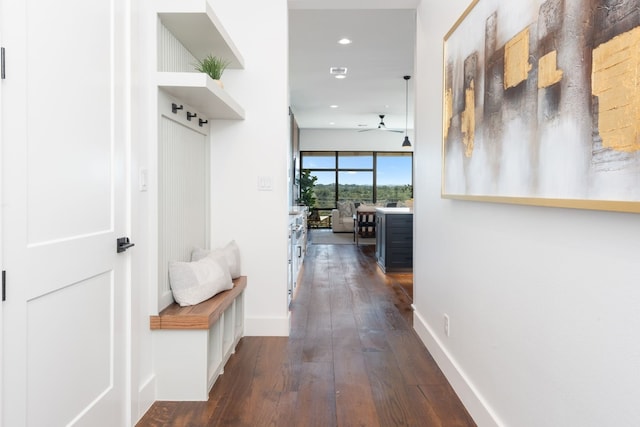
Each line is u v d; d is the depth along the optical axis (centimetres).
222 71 296
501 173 157
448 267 237
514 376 155
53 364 138
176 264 236
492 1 165
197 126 284
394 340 305
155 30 215
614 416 101
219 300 245
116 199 180
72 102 148
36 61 129
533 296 141
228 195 315
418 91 316
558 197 118
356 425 192
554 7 120
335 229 1138
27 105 125
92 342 162
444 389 228
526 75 137
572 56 111
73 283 149
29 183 126
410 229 572
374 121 1086
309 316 369
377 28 482
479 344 190
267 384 234
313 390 227
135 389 196
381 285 498
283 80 312
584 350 113
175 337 217
